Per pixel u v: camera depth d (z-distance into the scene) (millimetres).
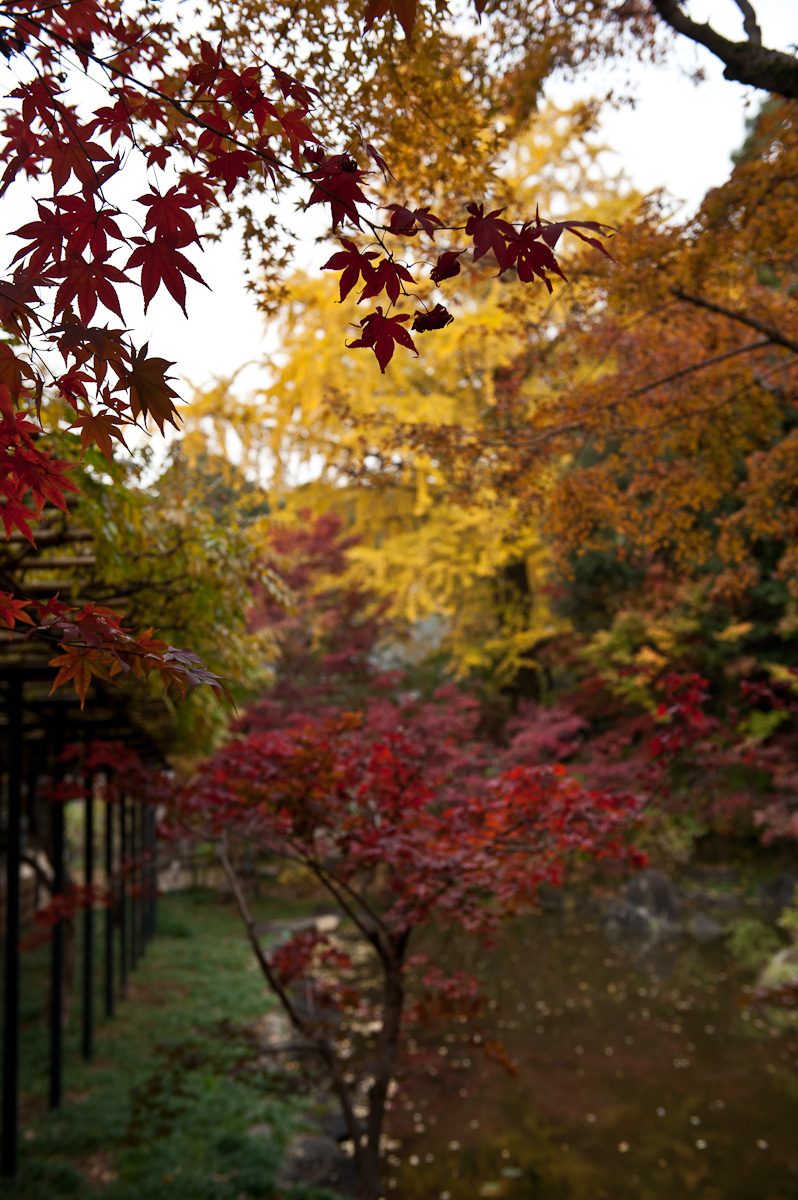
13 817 4832
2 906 10727
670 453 6684
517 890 4027
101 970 10797
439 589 15617
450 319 1002
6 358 923
